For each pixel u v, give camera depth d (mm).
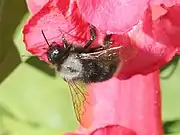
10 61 155
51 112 185
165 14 119
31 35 118
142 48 121
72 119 184
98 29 107
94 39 120
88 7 106
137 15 105
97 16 105
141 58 121
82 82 126
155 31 120
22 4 150
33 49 119
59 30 118
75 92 127
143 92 129
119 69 122
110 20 105
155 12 118
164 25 120
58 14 114
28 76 186
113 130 126
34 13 119
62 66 122
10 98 189
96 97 129
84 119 129
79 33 119
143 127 129
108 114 129
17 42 152
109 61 122
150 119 129
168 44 121
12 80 187
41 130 186
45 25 117
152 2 105
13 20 151
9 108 191
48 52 122
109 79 126
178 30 121
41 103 186
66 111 184
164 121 168
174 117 167
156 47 121
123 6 105
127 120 129
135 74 122
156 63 121
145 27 119
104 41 121
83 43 122
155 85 129
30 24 116
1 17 151
